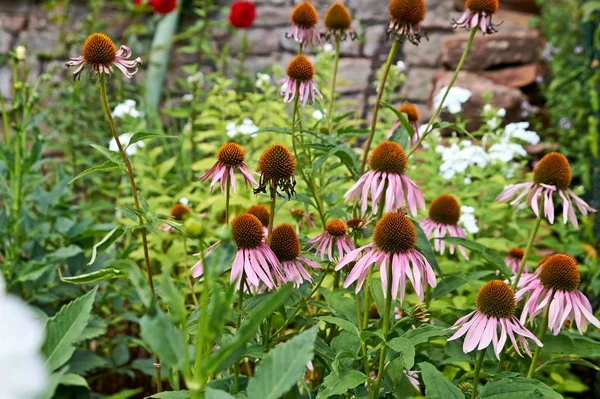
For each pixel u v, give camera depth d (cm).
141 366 127
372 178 93
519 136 170
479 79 242
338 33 124
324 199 119
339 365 83
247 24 228
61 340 65
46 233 132
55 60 257
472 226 136
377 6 258
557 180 100
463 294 135
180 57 269
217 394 61
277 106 170
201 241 64
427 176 165
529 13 287
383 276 83
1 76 254
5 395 42
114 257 135
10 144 134
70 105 207
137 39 268
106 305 142
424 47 255
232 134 162
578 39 248
